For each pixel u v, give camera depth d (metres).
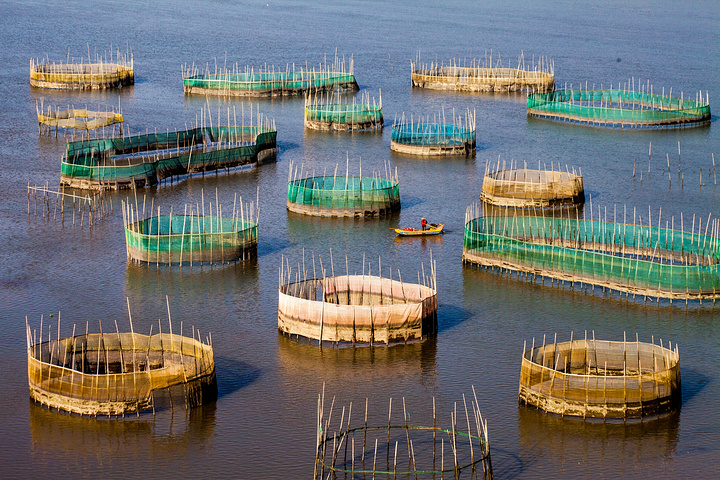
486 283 112.56
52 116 181.50
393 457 76.88
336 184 145.12
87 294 107.69
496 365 92.44
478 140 185.38
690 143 185.38
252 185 151.62
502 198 143.50
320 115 190.50
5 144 169.62
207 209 138.75
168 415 81.94
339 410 83.88
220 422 81.56
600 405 81.44
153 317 102.25
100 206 138.25
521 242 113.81
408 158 171.50
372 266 117.94
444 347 95.81
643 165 168.88
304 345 95.75
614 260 108.81
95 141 159.75
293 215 137.38
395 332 95.56
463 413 83.44
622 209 143.62
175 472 74.81
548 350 86.81
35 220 131.62
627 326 101.00
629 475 75.06
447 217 138.25
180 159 153.62
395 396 86.31
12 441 77.94
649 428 80.81
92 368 87.50
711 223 138.50
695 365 92.75
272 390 86.94
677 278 106.44
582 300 107.56
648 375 81.31
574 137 188.62
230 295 108.00
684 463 76.50
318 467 75.38
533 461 76.50
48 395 81.94
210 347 84.88
